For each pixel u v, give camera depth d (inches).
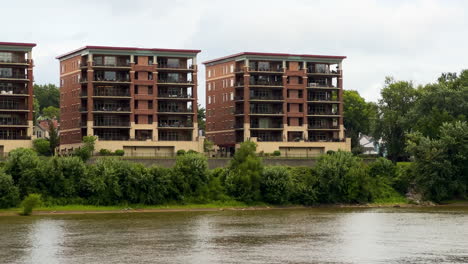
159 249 3769.7
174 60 7775.6
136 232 4367.6
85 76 7534.5
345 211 5679.1
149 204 5684.1
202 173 5871.1
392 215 5354.3
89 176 5595.5
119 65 7500.0
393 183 6446.9
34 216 5152.6
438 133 7199.8
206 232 4382.4
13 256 3585.1
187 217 5177.2
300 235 4264.3
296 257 3553.2
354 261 3462.1
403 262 3435.0
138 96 7554.1
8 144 7032.5
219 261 3452.3
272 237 4183.1
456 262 3432.6
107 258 3528.5
